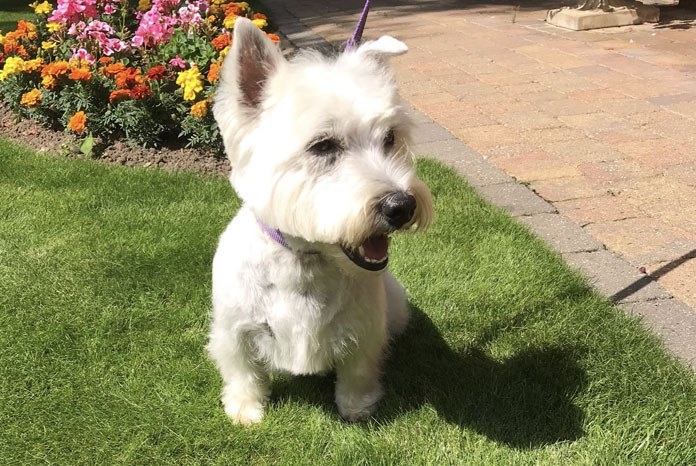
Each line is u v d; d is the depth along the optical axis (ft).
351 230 2.55
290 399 3.20
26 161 5.03
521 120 6.15
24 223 4.30
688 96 6.63
